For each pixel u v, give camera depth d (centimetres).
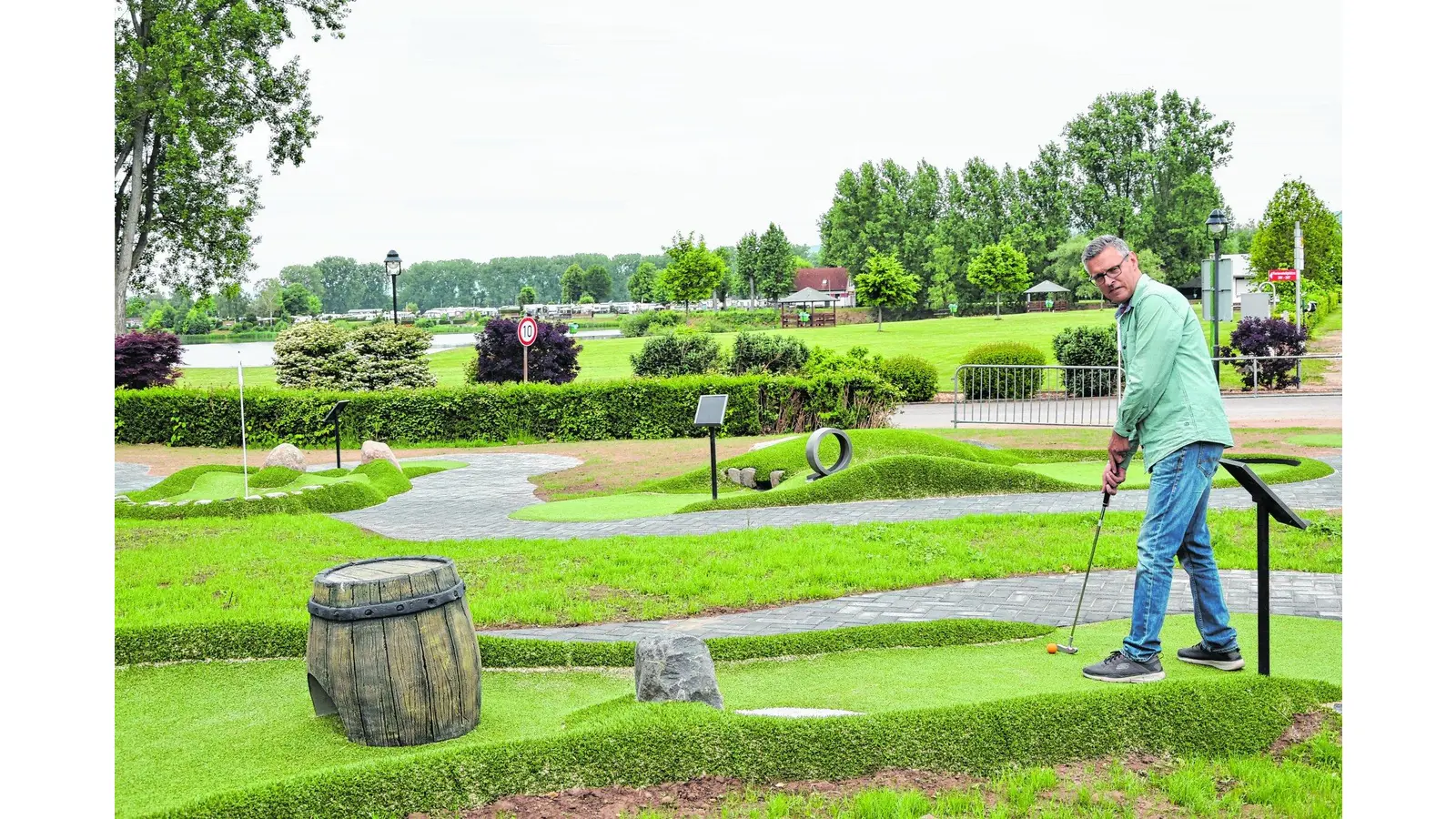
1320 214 4666
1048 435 1745
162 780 370
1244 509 955
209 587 731
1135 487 1166
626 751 357
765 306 9212
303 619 570
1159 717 394
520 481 1520
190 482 1309
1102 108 7206
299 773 370
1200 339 466
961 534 873
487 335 2705
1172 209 6969
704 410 1152
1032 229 7544
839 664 518
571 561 809
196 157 3091
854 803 335
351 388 2739
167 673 509
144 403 2214
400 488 1415
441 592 410
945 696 449
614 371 3700
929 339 4781
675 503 1179
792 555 800
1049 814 327
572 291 13388
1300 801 337
